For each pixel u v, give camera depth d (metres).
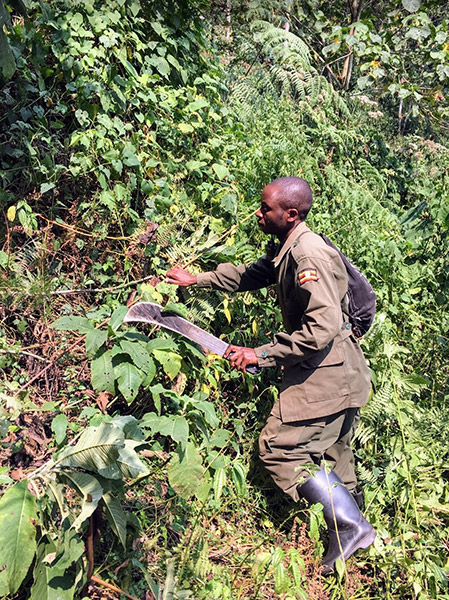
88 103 3.07
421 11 6.24
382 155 6.09
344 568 2.56
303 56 5.02
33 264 2.78
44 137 2.92
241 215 3.52
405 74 6.25
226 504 2.75
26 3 2.71
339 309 2.65
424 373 4.14
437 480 3.26
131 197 3.24
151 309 2.71
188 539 2.54
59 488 2.03
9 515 1.85
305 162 4.21
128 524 2.38
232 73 5.08
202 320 3.12
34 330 2.79
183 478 2.33
